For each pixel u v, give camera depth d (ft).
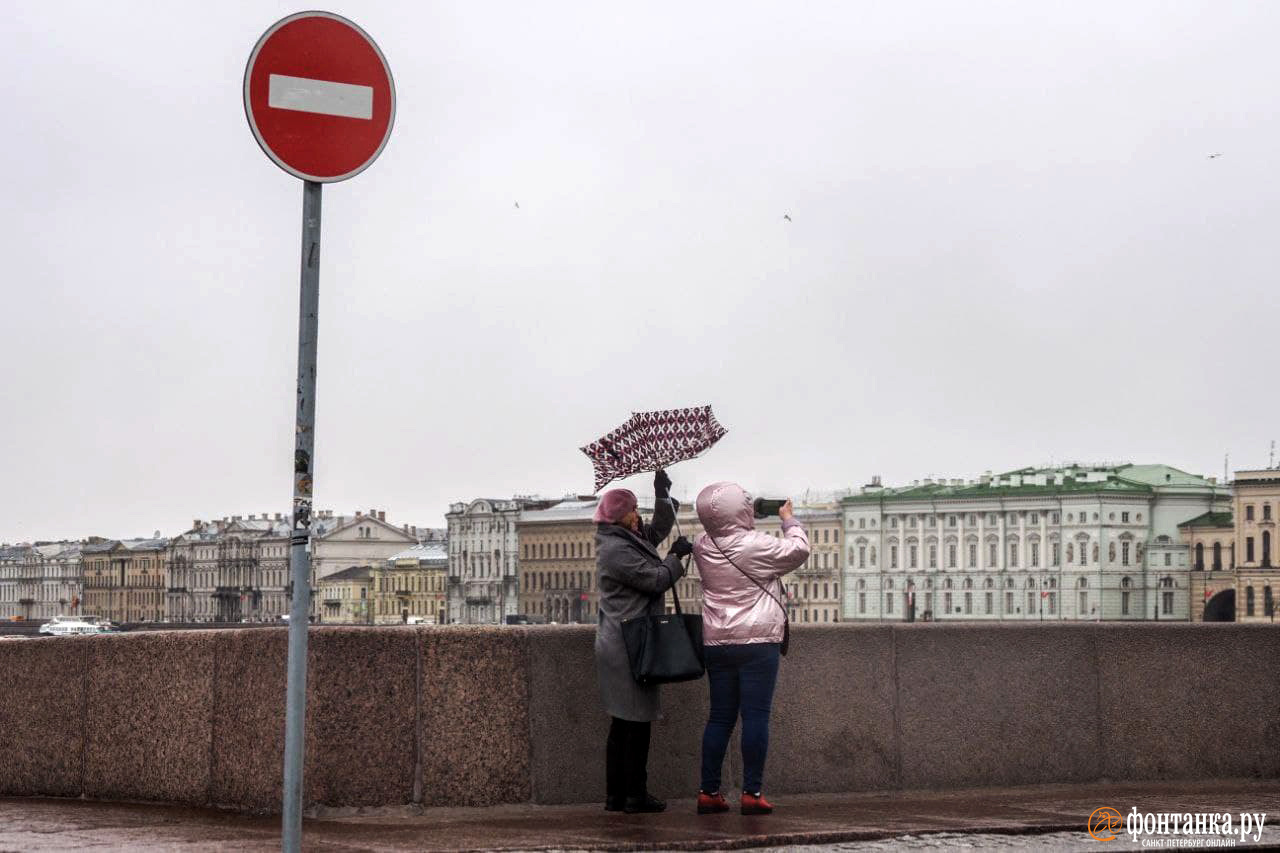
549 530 641.81
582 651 30.07
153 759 30.96
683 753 30.78
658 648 27.58
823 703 31.89
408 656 28.86
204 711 30.07
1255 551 534.78
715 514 28.32
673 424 28.07
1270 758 35.47
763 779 31.17
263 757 28.68
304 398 18.95
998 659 33.53
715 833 25.73
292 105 19.36
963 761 32.94
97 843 24.36
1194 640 35.22
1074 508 566.36
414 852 23.54
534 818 28.19
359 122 19.65
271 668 28.60
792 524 28.63
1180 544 565.53
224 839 24.93
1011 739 33.40
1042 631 34.01
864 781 32.04
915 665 32.78
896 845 25.43
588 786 29.86
